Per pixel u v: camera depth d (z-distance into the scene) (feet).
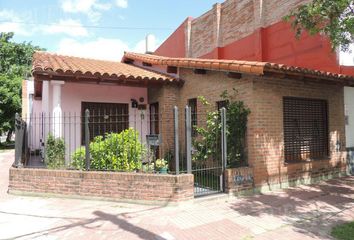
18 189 27.32
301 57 36.63
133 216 21.22
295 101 31.09
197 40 56.03
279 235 18.01
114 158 26.30
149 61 41.57
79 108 35.83
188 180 23.73
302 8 24.06
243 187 26.37
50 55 42.27
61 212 22.29
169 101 37.45
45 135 35.88
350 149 35.47
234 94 29.63
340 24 22.52
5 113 84.74
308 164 31.17
